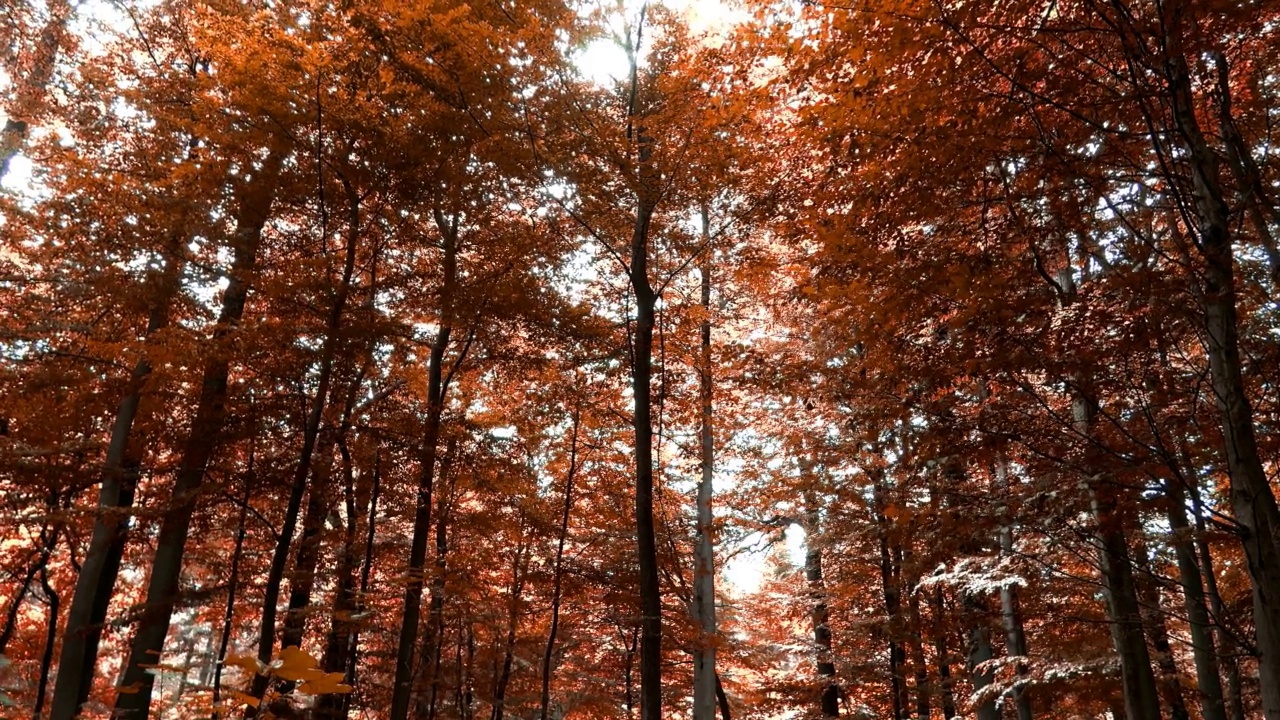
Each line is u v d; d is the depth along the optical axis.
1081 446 5.29
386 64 7.01
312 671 1.73
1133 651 6.44
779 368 10.09
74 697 8.23
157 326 9.01
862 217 5.51
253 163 6.71
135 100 9.12
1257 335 5.18
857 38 4.71
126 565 12.49
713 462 14.16
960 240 5.55
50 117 10.09
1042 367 4.95
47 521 7.64
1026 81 4.71
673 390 12.26
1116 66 4.80
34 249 9.10
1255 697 8.59
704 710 12.02
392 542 11.38
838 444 11.02
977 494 6.02
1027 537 6.93
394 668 14.07
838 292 5.57
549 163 8.02
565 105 8.16
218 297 9.96
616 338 11.16
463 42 7.02
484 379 12.52
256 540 10.70
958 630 10.76
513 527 11.26
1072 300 4.97
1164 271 4.67
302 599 9.89
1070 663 8.18
